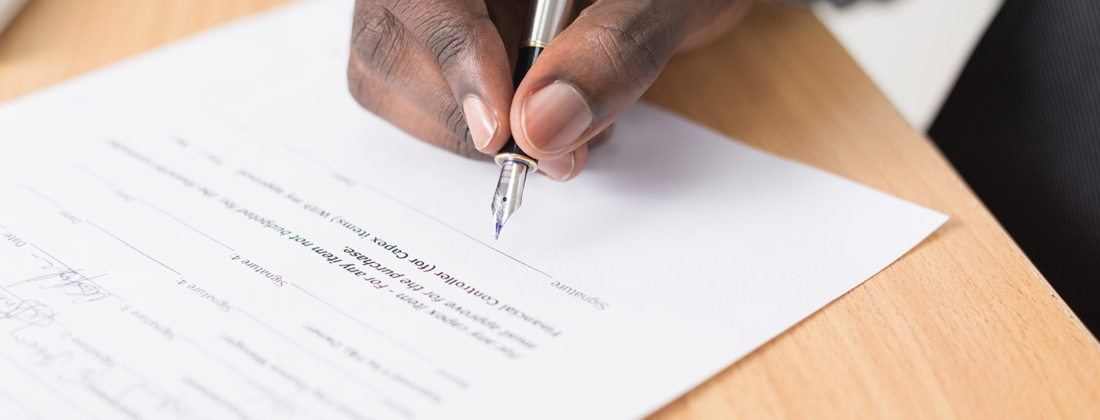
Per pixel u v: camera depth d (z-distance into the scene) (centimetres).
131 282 34
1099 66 59
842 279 37
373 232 39
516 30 48
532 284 36
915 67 146
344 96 51
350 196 41
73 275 34
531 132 35
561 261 37
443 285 35
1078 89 60
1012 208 63
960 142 70
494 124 37
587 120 36
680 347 33
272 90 50
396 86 44
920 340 34
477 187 43
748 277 37
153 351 31
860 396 31
